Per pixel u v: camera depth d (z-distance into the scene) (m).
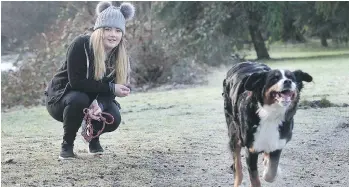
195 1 22.28
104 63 6.93
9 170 6.59
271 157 5.41
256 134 5.28
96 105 6.98
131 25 16.48
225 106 6.00
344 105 10.16
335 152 7.01
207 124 9.22
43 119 11.02
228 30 22.38
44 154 7.47
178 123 9.43
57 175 6.33
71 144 7.18
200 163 6.72
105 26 6.86
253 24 23.55
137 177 6.18
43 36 17.64
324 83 13.10
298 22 24.48
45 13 21.27
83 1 18.19
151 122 9.66
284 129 5.30
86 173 6.39
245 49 24.31
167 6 22.00
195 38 19.81
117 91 7.04
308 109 9.92
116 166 6.67
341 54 23.30
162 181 6.00
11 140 8.63
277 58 23.59
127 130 9.01
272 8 23.06
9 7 20.83
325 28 24.66
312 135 7.91
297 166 6.44
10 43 20.47
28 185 5.96
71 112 6.96
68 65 6.94
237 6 22.64
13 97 14.45
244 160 6.82
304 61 20.58
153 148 7.59
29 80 14.70
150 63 16.44
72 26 16.41
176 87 15.66
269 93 5.12
